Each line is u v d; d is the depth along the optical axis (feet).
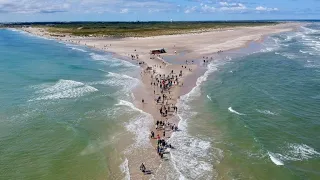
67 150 94.94
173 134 104.94
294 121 116.16
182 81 172.76
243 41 366.84
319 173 81.82
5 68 214.48
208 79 177.27
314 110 128.16
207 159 88.89
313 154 91.71
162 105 133.18
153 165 85.76
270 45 340.80
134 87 161.68
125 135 104.68
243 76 185.16
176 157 89.92
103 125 113.29
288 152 92.79
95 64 229.25
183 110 127.24
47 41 428.56
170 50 287.69
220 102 137.08
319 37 453.17
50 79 179.83
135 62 233.55
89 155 91.81
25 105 135.23
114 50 302.04
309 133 106.11
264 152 91.71
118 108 130.41
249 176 80.38
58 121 117.29
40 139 102.58
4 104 136.26
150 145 97.30
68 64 229.86
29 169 84.84
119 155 91.45
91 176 81.25
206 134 104.88
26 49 331.57
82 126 112.68
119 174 81.66
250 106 131.75
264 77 183.52
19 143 99.91
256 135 103.35
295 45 344.90
